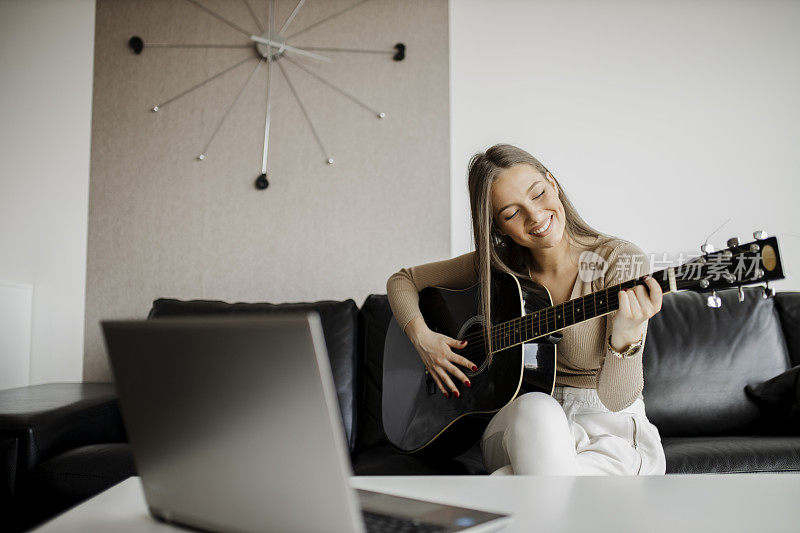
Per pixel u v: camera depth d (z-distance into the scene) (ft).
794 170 8.04
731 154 8.14
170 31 8.84
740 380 6.37
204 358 1.98
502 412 4.46
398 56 8.59
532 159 5.19
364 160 8.54
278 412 1.86
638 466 4.32
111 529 2.25
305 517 1.88
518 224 5.03
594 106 8.39
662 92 8.31
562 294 5.18
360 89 8.63
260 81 8.71
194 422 2.07
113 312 8.54
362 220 8.47
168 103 8.76
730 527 2.10
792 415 5.74
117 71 8.84
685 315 6.72
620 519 2.21
